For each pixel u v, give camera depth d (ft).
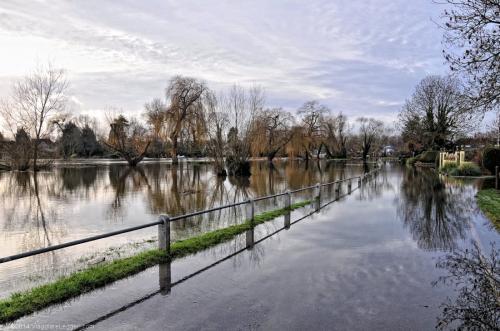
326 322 15.52
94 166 179.83
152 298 18.48
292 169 162.61
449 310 16.70
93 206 57.62
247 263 24.35
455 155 125.29
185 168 163.32
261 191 78.64
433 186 82.07
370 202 57.36
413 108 201.46
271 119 209.26
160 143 253.85
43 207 56.70
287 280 20.84
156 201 63.21
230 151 121.49
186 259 25.62
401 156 279.49
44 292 19.20
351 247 28.55
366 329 14.90
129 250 31.14
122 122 182.09
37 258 28.99
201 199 65.82
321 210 49.06
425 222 39.45
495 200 52.95
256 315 16.26
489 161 105.29
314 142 243.19
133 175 123.24
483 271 22.20
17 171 139.44
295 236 32.76
